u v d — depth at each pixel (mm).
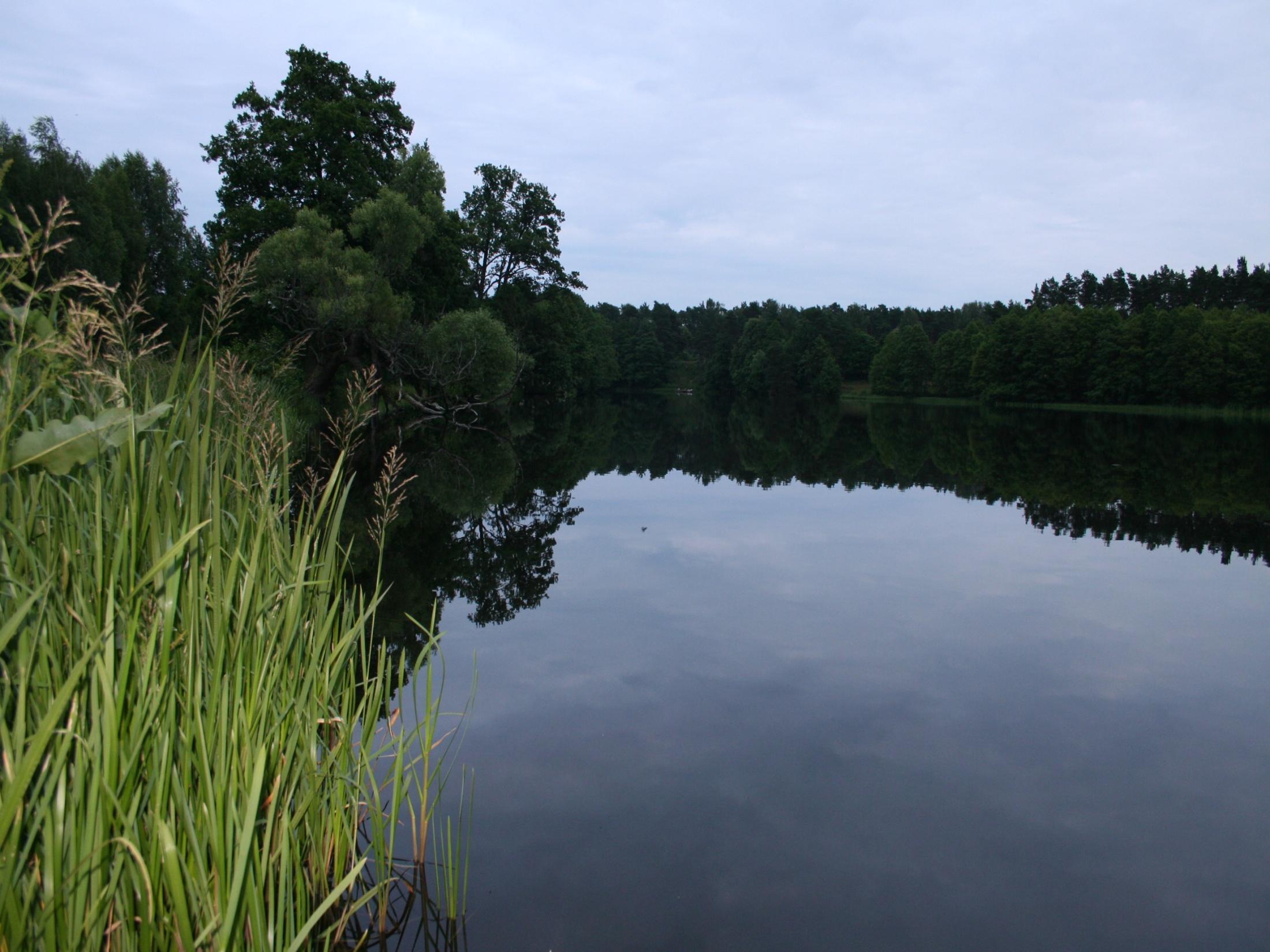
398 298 18016
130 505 1935
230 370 2994
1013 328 51625
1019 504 12555
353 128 20234
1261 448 21531
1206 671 5297
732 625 6156
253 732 2168
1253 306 56969
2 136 22688
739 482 15227
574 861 3072
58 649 1860
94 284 1982
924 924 2773
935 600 6953
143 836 1820
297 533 2793
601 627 6078
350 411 3266
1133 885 3027
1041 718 4516
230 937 1864
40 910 1619
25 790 1470
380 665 2734
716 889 2928
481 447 18875
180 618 2051
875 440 25984
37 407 2135
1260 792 3738
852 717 4484
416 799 3463
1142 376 46438
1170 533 10109
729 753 4016
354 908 2459
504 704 4551
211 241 19281
